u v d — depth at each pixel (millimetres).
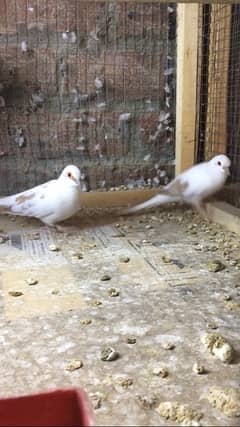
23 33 2107
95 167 2324
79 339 1029
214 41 2133
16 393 837
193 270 1440
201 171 2020
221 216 1936
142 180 2391
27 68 2145
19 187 2264
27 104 2182
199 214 2100
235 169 2217
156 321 1110
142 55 2244
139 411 792
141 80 2271
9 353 972
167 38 2248
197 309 1173
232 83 2154
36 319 1120
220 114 2211
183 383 871
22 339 1027
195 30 2145
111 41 2199
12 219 2010
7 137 2197
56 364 933
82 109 2246
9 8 2070
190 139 2277
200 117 2264
